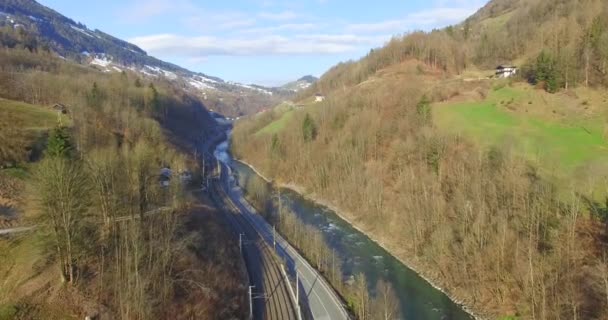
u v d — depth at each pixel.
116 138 117.56
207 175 152.00
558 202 74.75
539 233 71.06
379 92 166.62
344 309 65.31
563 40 148.00
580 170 85.50
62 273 53.31
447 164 101.19
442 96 145.62
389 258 89.94
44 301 50.88
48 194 53.12
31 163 85.88
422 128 120.88
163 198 91.38
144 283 54.81
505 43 196.38
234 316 63.72
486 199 81.62
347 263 87.56
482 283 70.12
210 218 97.50
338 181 129.00
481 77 169.88
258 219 110.56
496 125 116.50
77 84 159.12
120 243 60.78
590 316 56.31
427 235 87.19
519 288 65.44
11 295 50.94
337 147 140.50
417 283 78.31
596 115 109.12
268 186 150.88
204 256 74.62
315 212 123.12
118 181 73.38
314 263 82.62
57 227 53.75
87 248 57.72
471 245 74.94
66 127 104.88
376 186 111.19
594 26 129.25
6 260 56.25
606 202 72.50
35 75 158.62
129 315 51.97
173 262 64.81
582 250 65.56
